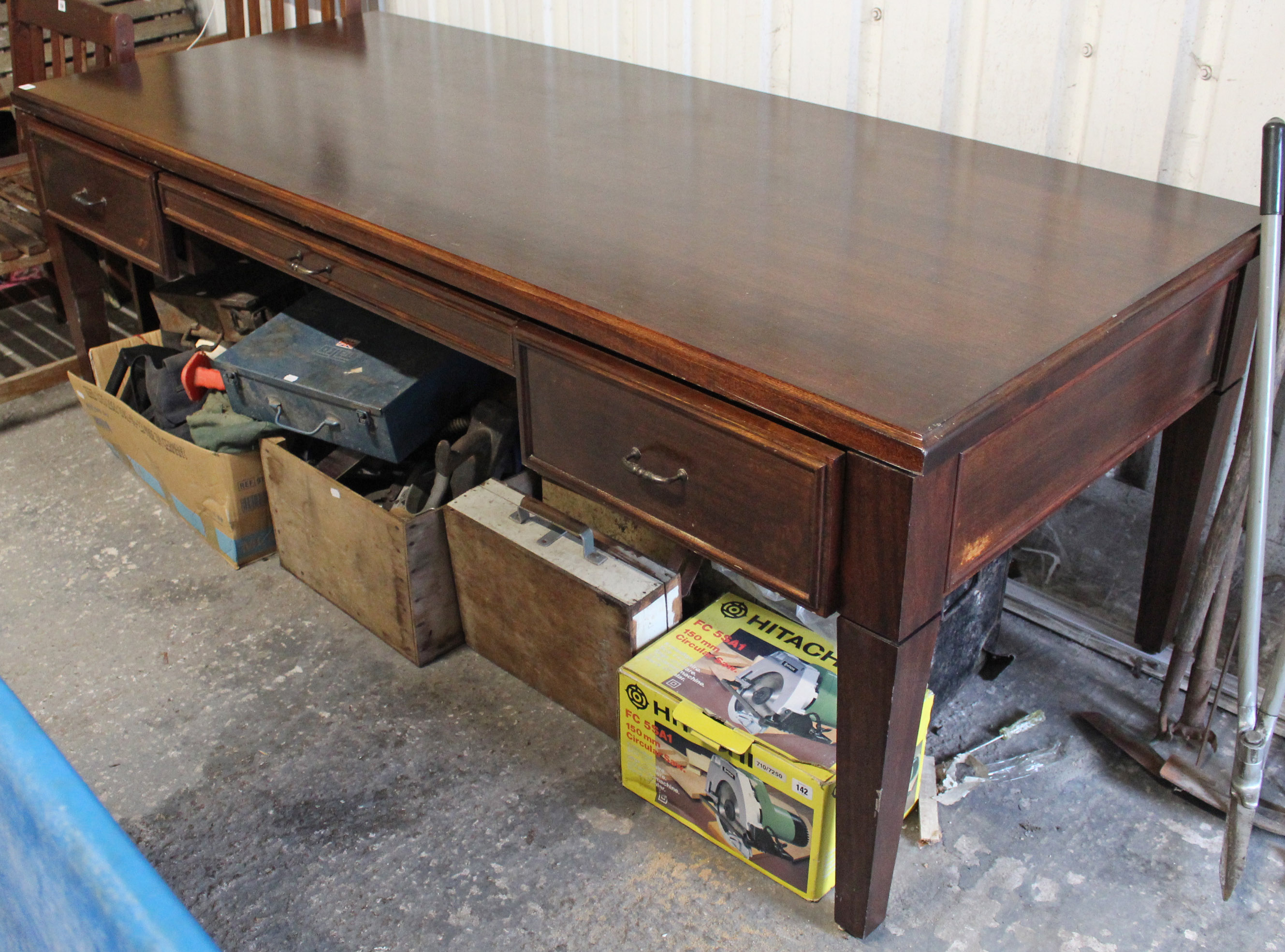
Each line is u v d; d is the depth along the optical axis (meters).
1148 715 1.83
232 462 2.09
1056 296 1.33
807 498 1.17
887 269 1.41
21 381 2.68
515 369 1.48
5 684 0.80
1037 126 1.80
